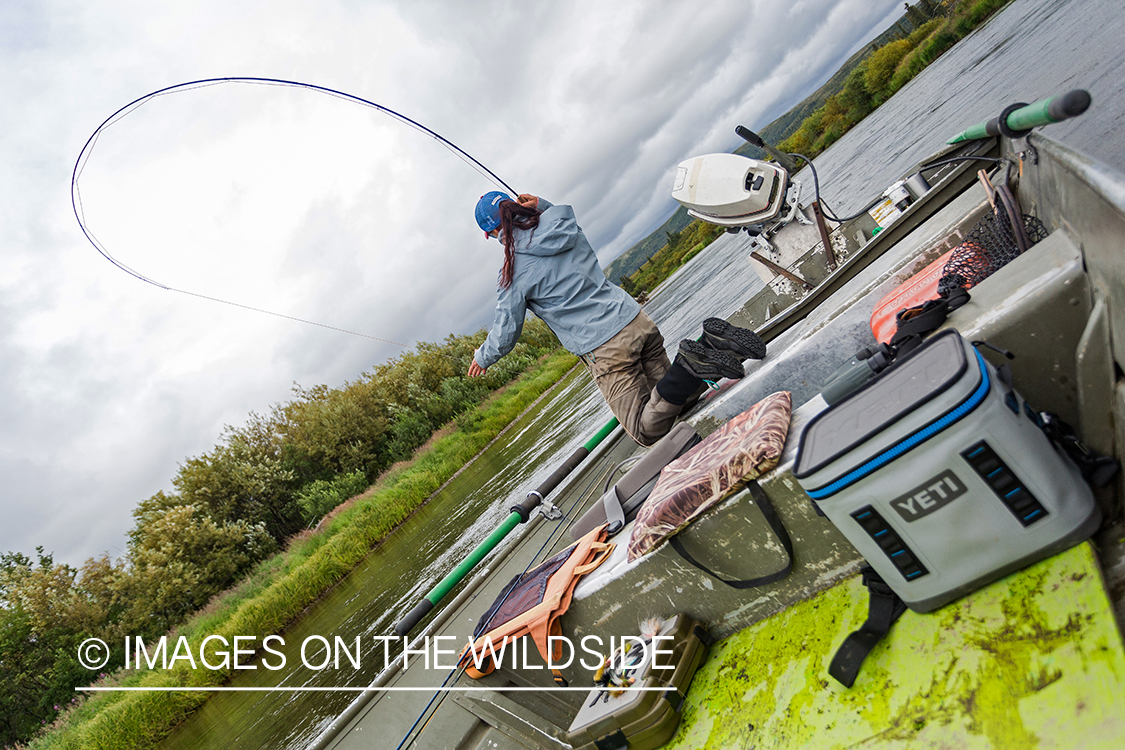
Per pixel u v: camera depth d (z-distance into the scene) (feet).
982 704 2.62
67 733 38.96
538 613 5.10
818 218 10.23
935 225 7.02
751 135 10.31
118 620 56.85
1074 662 2.44
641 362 8.83
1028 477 2.73
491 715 5.64
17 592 54.90
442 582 7.61
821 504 3.13
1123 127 15.11
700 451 4.84
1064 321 3.46
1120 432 3.16
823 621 3.79
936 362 2.97
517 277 8.56
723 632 4.51
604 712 4.15
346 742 6.29
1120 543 2.83
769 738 3.39
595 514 6.86
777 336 8.67
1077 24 41.81
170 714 31.27
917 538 2.94
